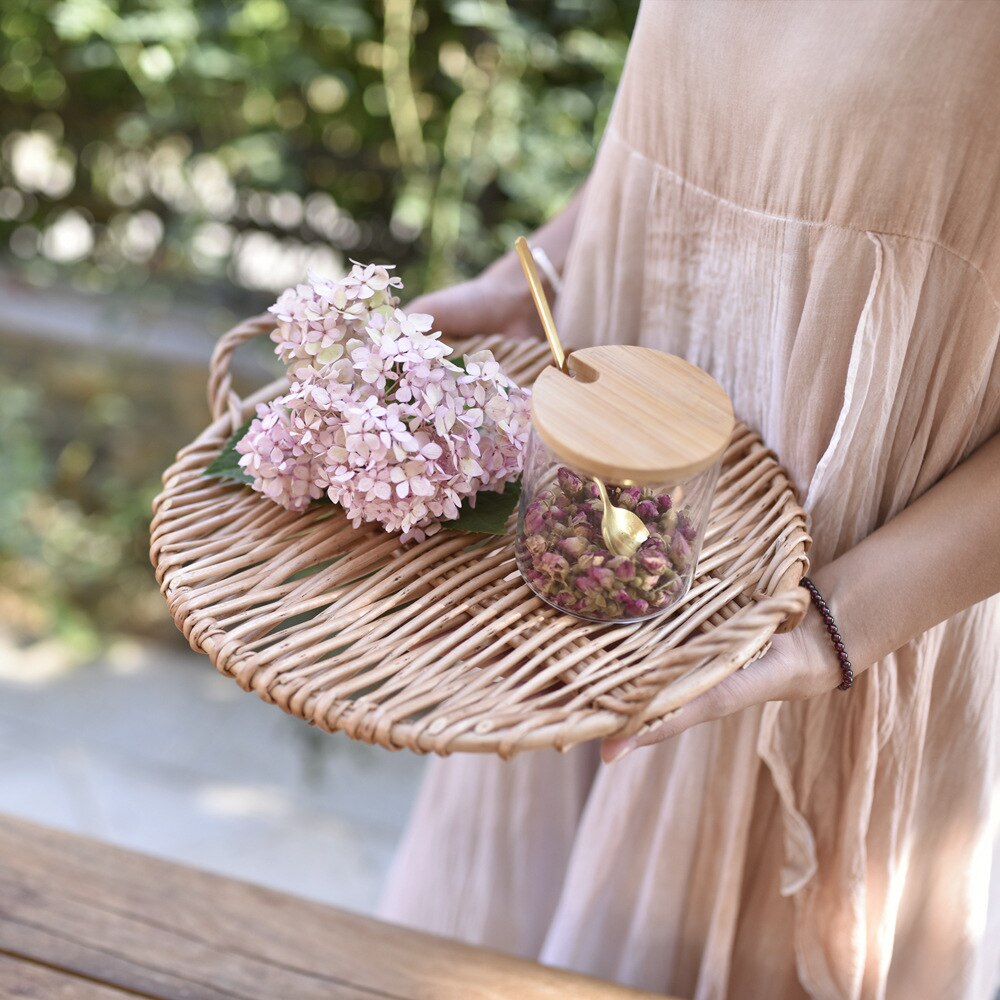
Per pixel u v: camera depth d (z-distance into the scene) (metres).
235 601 0.78
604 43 1.51
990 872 0.91
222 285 2.03
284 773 1.86
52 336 2.08
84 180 2.02
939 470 0.83
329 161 1.84
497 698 0.74
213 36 1.62
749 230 0.82
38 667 2.03
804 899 0.91
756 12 0.79
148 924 0.89
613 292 0.91
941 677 0.86
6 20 1.80
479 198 1.67
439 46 1.59
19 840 0.92
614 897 0.98
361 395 0.81
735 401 0.88
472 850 1.08
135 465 2.15
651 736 0.74
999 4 0.72
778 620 0.73
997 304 0.77
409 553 0.82
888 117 0.75
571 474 0.76
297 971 0.87
